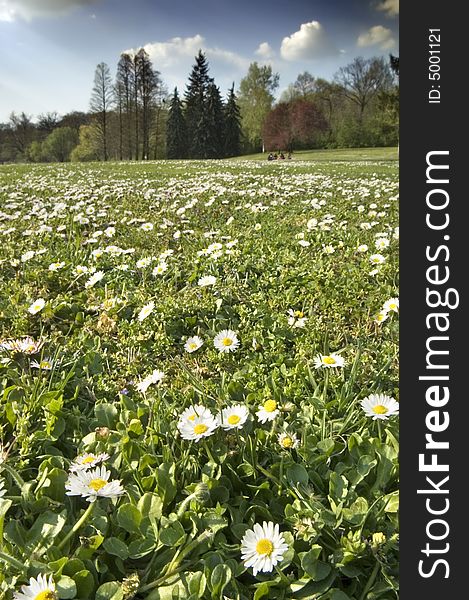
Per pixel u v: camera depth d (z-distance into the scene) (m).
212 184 10.76
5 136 71.31
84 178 14.22
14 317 3.25
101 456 1.88
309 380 2.52
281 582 1.53
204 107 64.69
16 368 2.56
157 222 6.25
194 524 1.64
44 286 3.83
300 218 6.53
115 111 58.06
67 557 1.55
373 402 2.05
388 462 1.89
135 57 57.16
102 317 3.24
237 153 67.88
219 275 4.00
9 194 9.38
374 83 54.81
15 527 1.65
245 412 1.99
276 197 8.58
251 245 4.93
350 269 4.07
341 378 2.49
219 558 1.58
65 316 3.40
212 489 1.82
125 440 1.97
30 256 4.28
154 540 1.65
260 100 64.94
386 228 5.73
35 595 1.38
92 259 4.44
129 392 2.54
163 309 3.28
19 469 1.92
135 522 1.69
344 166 21.31
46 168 21.31
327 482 1.88
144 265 4.11
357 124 54.72
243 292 3.71
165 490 1.77
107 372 2.75
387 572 1.56
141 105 58.41
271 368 2.77
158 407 2.25
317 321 3.22
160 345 2.97
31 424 2.19
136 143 58.75
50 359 2.69
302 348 2.91
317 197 8.68
